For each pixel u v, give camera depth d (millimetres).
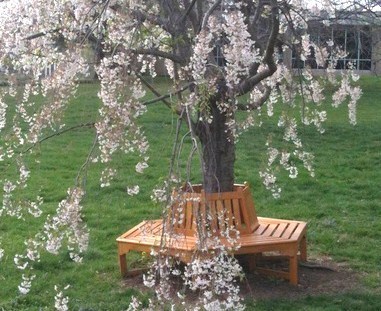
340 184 9203
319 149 11477
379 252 6562
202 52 3674
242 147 11336
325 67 5969
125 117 3854
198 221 3670
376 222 7527
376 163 10547
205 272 3727
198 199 4008
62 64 4078
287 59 5969
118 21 4109
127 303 5301
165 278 3648
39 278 5844
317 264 6172
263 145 11453
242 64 3801
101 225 7379
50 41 4547
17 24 4531
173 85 4297
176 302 4703
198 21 4719
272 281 5754
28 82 4504
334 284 5742
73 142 11625
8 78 4543
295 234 5746
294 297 5434
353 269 6129
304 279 5844
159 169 9820
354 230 7234
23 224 7328
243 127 5688
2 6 4535
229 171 5652
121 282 5777
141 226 5934
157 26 4656
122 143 4078
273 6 4406
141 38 4355
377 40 6312
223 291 3883
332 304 5285
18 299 5398
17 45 4430
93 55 4215
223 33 3953
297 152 5949
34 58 4539
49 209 7934
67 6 4434
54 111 4215
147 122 13461
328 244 6805
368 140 12344
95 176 9359
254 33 4559
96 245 6723
